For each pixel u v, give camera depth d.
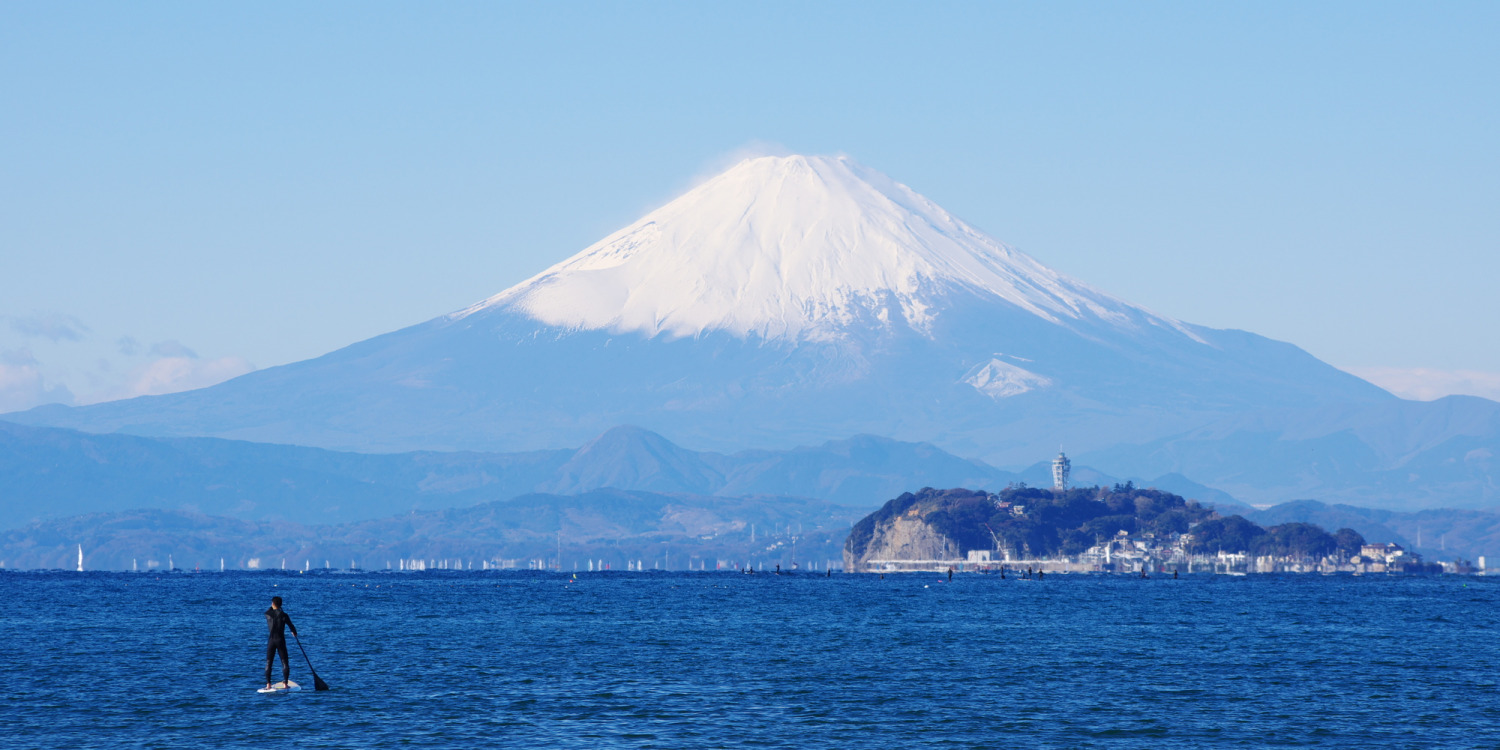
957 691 143.75
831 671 162.88
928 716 126.06
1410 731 118.88
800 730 118.12
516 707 129.50
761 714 126.56
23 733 114.31
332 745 109.88
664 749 109.31
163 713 124.31
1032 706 132.75
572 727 118.31
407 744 110.44
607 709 128.62
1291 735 117.06
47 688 141.12
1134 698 138.88
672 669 164.00
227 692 138.00
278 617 138.75
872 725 120.94
